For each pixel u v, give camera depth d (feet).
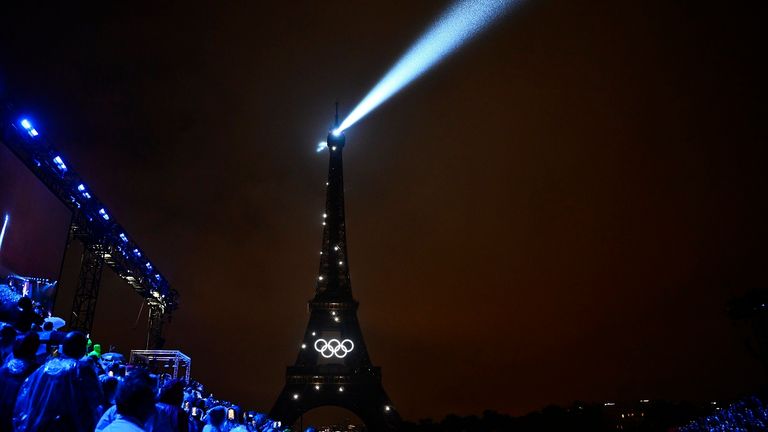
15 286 81.10
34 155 90.27
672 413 278.87
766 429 117.08
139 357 117.60
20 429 23.88
